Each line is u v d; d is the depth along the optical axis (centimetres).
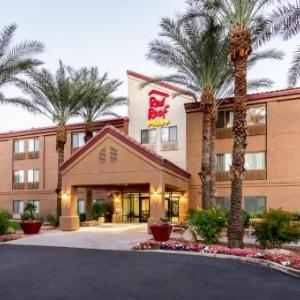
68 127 3900
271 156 2909
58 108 3275
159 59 2617
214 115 2730
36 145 4172
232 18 1819
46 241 2127
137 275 1198
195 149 3222
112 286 1055
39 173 4094
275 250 1634
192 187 3200
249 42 1795
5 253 1708
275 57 2598
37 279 1148
